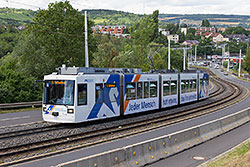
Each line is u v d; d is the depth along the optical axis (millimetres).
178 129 17406
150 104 23203
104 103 18906
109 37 88375
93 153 12133
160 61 56219
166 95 25312
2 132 16266
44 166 10398
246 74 104438
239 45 160375
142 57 52625
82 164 8570
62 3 36375
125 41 99438
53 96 17578
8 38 103938
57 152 12102
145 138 14945
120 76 20250
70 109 16984
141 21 58062
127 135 15602
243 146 13086
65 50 36312
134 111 21453
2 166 10352
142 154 10570
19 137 15086
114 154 9570
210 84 67438
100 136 15328
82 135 15594
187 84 29031
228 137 15227
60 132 16188
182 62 78438
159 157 11164
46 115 17688
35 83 17672
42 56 36156
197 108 27797
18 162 10805
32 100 30984
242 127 18047
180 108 27328
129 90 20953
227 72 110750
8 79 31141
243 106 29734
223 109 27406
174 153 11906
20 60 37625
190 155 11852
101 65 45094
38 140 14469
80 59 37500
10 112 25438
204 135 14445
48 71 36062
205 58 163500
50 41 35875
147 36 57562
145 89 22625
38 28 35344
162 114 23578
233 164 10438
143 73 22672
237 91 48125
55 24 35688
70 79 17156
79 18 36812
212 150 12648
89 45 37844
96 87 18344
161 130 17125
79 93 17234
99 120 19875
